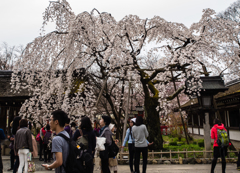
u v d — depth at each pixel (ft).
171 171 19.60
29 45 26.40
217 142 17.10
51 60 27.61
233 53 30.27
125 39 30.78
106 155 14.99
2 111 33.35
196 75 25.27
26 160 16.14
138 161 16.90
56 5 26.21
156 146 28.71
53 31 27.48
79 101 26.55
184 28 30.60
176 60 28.35
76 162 8.29
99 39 30.78
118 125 38.09
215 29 29.25
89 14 26.50
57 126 8.56
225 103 35.29
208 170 19.75
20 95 31.65
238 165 19.39
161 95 28.96
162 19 28.37
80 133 12.79
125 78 31.35
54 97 28.55
